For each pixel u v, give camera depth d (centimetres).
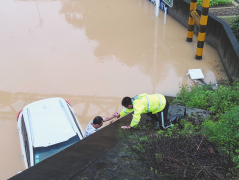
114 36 1117
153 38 1080
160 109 400
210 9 1204
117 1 1584
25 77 845
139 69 866
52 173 295
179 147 311
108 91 764
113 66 889
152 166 289
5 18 1365
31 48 1036
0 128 650
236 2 1264
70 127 548
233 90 578
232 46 750
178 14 1220
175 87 762
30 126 544
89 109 695
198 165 278
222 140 333
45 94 759
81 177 295
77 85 796
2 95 761
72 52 995
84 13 1408
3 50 1023
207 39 1008
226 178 267
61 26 1247
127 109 418
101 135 416
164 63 894
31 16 1390
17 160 565
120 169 305
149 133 399
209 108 538
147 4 1519
